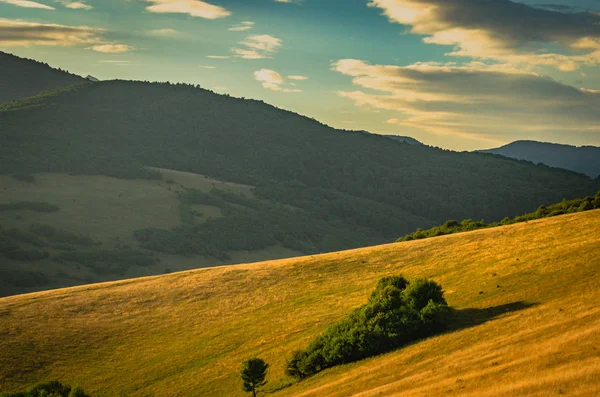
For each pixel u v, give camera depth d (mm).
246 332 59719
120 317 67438
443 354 37531
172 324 64812
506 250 64438
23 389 50844
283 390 43625
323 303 64188
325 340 46844
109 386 51531
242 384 47875
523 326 37594
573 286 44625
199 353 56344
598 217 68375
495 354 33156
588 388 24297
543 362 29125
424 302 47562
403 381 33719
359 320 46750
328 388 38531
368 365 41344
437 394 29062
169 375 52625
